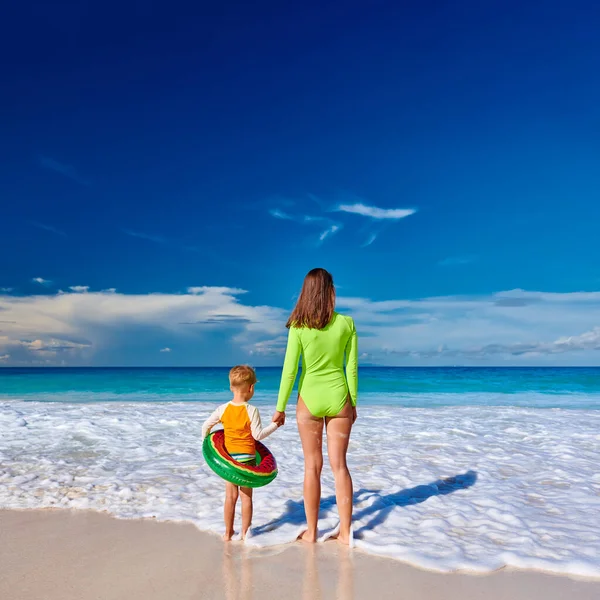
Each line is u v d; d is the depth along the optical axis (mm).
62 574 3320
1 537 4020
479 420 11727
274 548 3820
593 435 9484
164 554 3682
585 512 4695
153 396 20234
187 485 5625
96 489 5461
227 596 3018
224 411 4027
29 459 7082
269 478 3869
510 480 6000
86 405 14883
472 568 3422
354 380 4023
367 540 3965
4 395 20641
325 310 3939
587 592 3096
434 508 4859
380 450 7910
